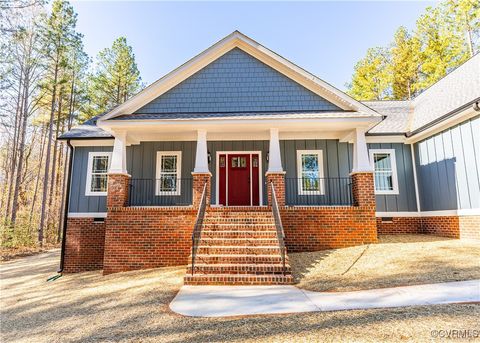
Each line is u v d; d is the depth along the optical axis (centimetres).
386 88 2533
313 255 776
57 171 2666
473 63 1042
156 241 839
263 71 1020
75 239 1072
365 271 627
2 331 444
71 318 480
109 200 867
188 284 623
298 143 1116
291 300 493
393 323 363
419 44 2316
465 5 1973
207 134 998
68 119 2461
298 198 1077
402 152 1114
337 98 972
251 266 645
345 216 850
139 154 1123
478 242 783
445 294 456
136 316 462
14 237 1780
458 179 880
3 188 2519
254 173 1122
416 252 722
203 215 811
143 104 997
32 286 809
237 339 353
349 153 1103
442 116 880
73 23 2178
